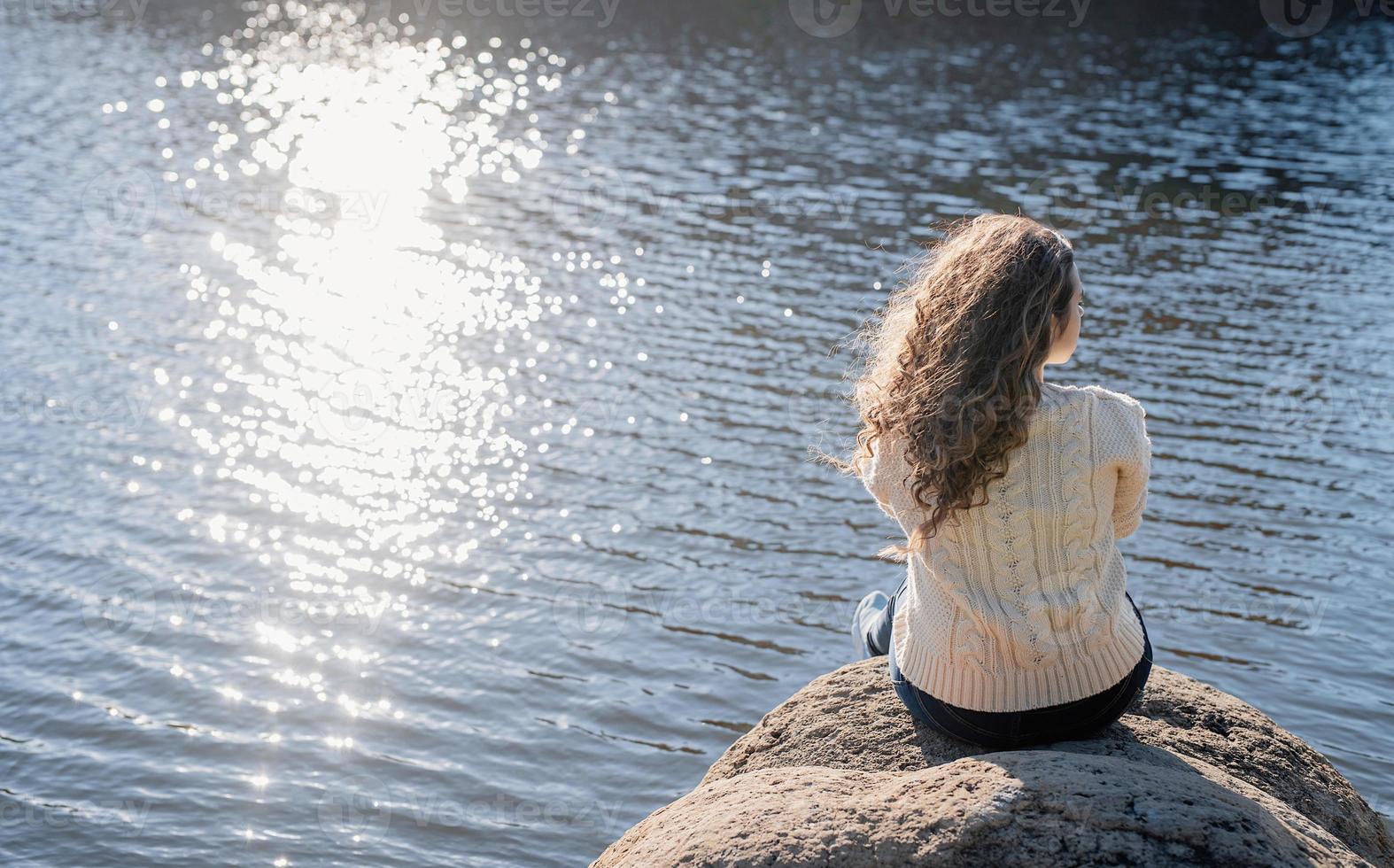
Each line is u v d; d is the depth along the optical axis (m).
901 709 3.39
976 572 2.95
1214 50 28.81
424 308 14.33
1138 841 2.56
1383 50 28.72
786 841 2.69
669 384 12.35
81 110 22.55
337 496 10.30
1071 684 2.98
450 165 19.97
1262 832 2.62
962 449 2.79
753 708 7.75
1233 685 7.66
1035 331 2.79
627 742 7.45
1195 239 16.42
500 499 10.27
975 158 19.97
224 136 21.44
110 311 13.97
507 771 7.21
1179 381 12.15
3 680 7.84
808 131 21.56
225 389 12.20
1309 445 10.87
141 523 9.80
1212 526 9.56
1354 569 8.98
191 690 7.86
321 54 28.05
